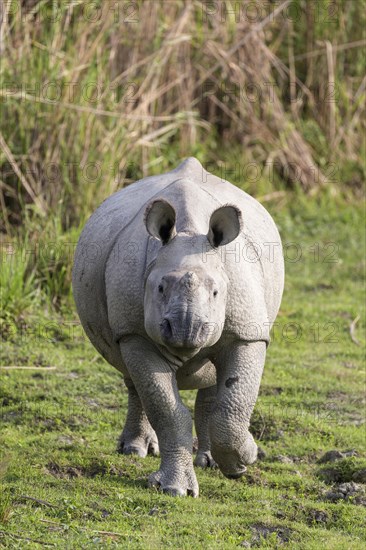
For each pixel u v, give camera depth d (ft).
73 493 73.26
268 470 82.69
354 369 112.06
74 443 85.76
